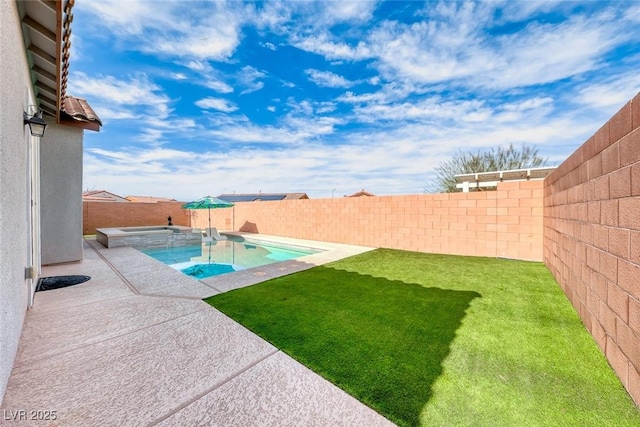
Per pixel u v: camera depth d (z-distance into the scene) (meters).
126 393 2.00
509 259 7.14
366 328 3.10
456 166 20.83
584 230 3.18
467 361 2.43
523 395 1.99
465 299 4.07
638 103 1.98
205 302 3.92
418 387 2.08
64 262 6.43
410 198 8.92
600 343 2.59
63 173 6.41
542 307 3.71
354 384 2.12
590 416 1.79
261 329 3.06
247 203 15.03
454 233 8.08
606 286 2.48
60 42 3.32
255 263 8.69
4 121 1.96
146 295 4.21
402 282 5.03
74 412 1.81
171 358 2.46
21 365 2.32
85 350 2.58
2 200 1.87
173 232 11.38
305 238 12.09
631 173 2.07
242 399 1.95
